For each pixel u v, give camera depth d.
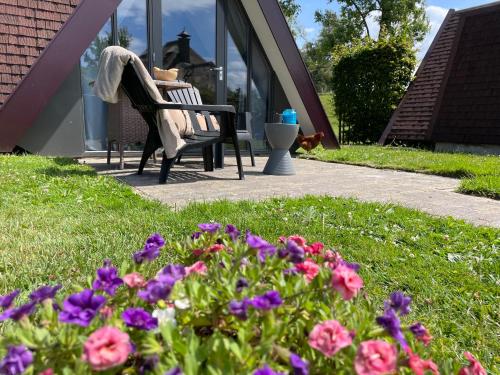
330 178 4.35
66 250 1.71
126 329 0.67
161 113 3.48
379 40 9.55
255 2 6.24
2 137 4.54
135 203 2.64
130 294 0.78
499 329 1.34
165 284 0.71
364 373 0.59
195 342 0.63
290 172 4.55
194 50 6.47
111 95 3.55
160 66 6.12
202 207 2.51
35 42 4.74
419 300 1.50
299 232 2.13
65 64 4.79
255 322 0.69
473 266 1.86
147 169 4.58
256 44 6.92
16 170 3.51
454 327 1.34
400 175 4.75
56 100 5.15
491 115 7.92
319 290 0.80
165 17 6.16
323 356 0.69
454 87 8.73
